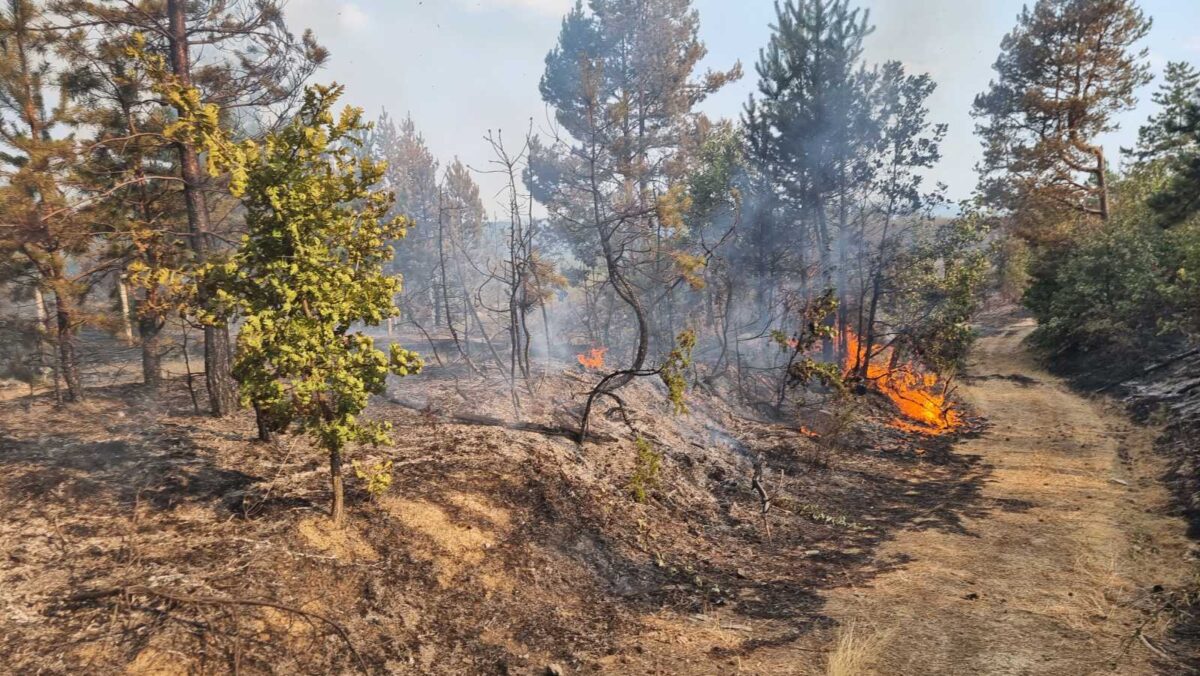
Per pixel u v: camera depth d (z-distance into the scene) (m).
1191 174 20.78
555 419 12.51
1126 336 25.00
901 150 24.41
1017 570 8.91
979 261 24.81
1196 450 13.25
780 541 10.37
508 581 7.35
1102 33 34.09
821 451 15.43
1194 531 9.86
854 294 25.47
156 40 12.07
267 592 5.91
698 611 7.69
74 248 11.66
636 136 32.28
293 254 6.61
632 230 22.08
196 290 6.89
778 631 7.23
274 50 12.13
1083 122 34.91
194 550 6.25
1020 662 6.46
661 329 23.61
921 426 20.19
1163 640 6.82
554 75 33.00
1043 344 32.22
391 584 6.63
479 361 18.44
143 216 13.20
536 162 30.41
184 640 5.17
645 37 33.34
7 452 7.91
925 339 23.92
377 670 5.60
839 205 26.52
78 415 10.84
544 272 15.66
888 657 6.61
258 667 5.20
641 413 14.20
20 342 11.73
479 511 8.29
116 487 7.19
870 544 10.34
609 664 6.34
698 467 12.55
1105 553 9.36
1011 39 36.12
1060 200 35.94
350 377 6.51
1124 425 17.73
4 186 10.06
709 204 24.80
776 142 25.09
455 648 6.17
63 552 5.88
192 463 8.03
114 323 12.07
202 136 6.54
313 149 6.66
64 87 12.55
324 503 7.55
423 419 11.30
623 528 9.27
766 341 25.92
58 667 4.68
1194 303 20.27
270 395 6.41
